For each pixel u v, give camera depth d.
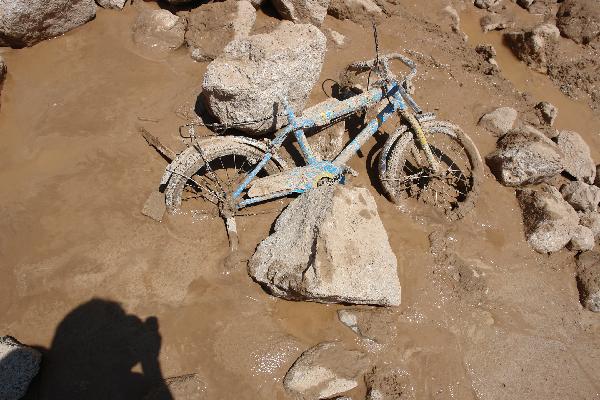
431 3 6.71
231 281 3.86
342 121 4.78
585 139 6.10
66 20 4.93
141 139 4.40
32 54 4.85
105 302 3.59
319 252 3.64
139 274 3.75
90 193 4.06
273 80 4.15
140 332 3.51
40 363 3.24
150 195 4.05
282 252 3.80
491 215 4.84
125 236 3.90
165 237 3.96
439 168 4.51
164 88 4.77
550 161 4.87
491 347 4.05
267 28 5.20
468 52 6.37
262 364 3.53
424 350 3.89
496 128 5.45
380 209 4.57
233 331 3.63
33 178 4.07
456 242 4.55
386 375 3.70
